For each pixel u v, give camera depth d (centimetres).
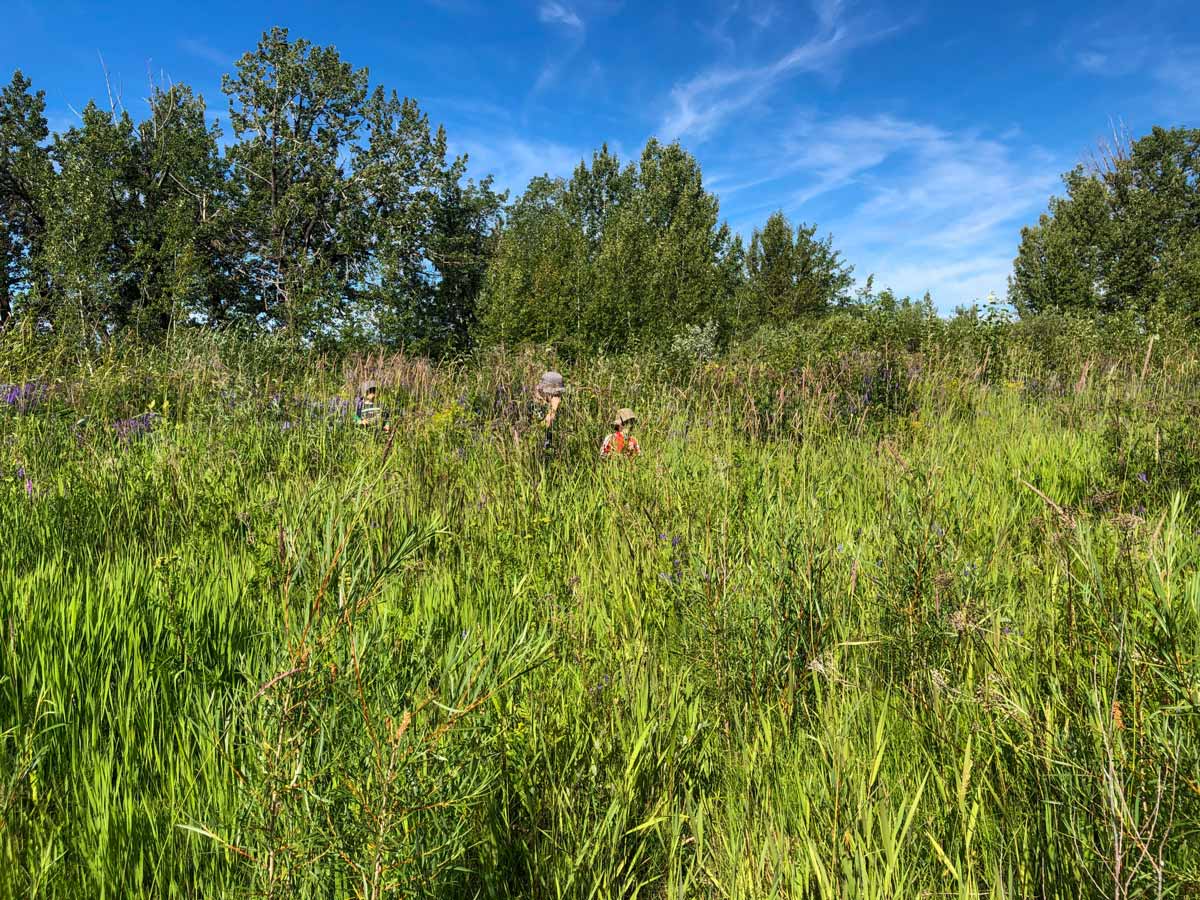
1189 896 152
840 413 833
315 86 3653
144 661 281
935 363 1132
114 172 3244
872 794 206
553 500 516
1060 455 618
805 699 268
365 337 3156
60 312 2123
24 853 186
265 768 143
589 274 3109
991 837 189
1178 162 4859
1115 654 206
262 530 281
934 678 237
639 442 688
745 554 333
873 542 376
